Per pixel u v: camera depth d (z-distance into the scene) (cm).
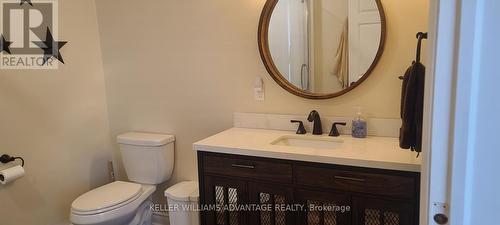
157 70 250
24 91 217
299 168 168
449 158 77
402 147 143
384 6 182
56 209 240
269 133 212
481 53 72
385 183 151
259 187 179
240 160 181
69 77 245
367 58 189
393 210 152
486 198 76
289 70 209
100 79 268
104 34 262
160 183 253
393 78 187
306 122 211
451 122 75
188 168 253
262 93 221
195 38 234
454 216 78
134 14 250
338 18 193
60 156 241
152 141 237
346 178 158
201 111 242
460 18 71
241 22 220
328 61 199
